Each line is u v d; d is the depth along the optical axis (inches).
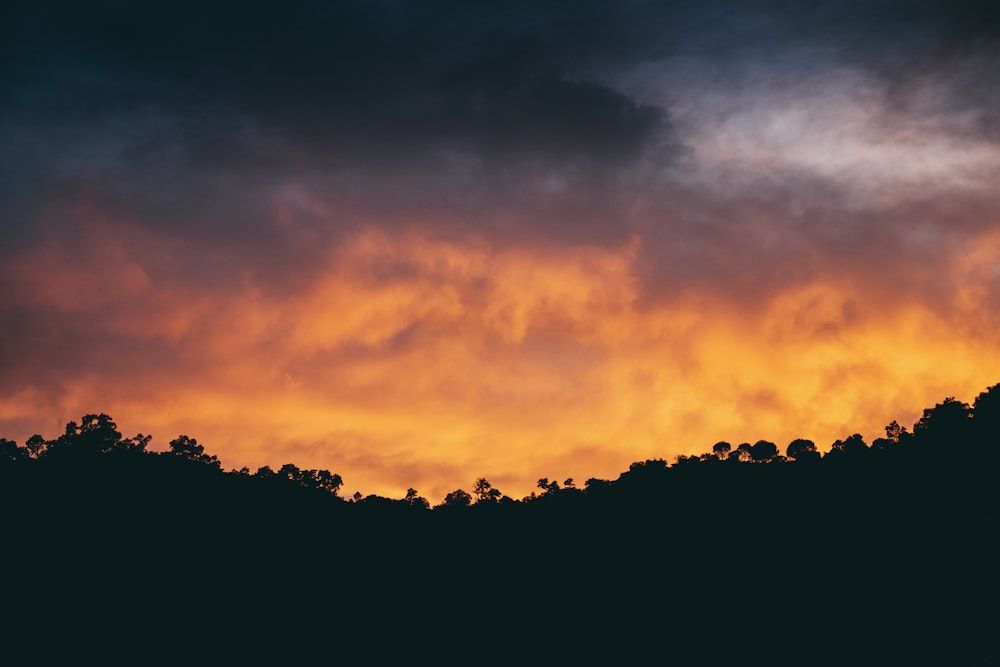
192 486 5841.5
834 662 3339.1
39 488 5211.6
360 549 5625.0
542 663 4210.1
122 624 4018.2
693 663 3831.2
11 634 3718.0
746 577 4539.9
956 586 3572.8
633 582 4886.8
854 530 4729.3
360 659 4254.4
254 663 4018.2
